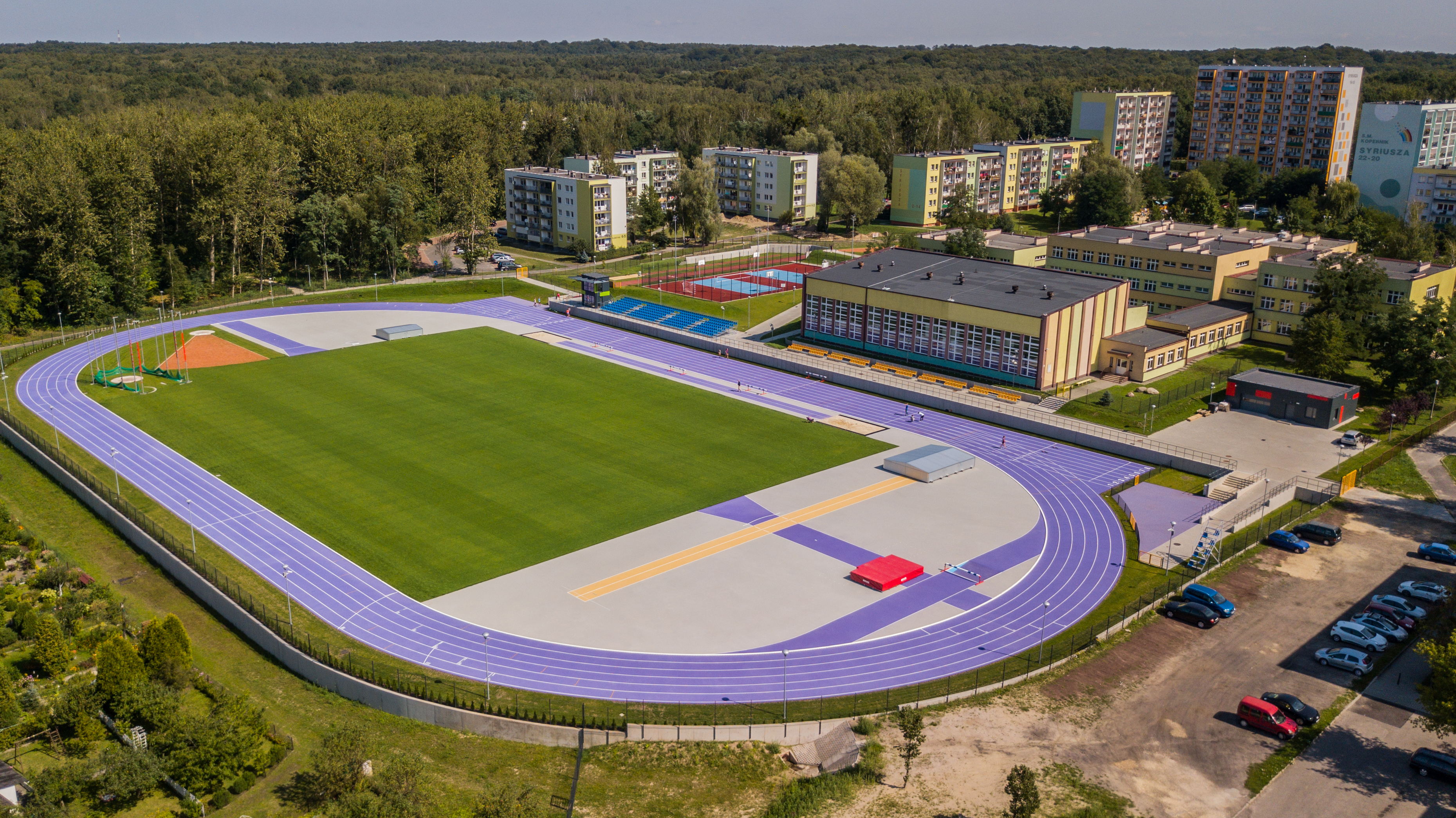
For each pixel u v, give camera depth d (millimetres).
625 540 94938
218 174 182750
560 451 116312
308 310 180750
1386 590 85500
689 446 118375
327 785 59719
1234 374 131875
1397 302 144625
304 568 89375
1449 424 122875
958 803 60125
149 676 71250
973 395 133375
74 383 140250
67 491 109000
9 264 165625
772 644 78375
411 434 121375
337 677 73250
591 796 61719
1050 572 89562
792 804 60062
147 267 177250
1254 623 80625
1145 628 80188
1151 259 163250
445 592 85500
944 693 71625
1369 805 59594
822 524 98562
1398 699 70250
